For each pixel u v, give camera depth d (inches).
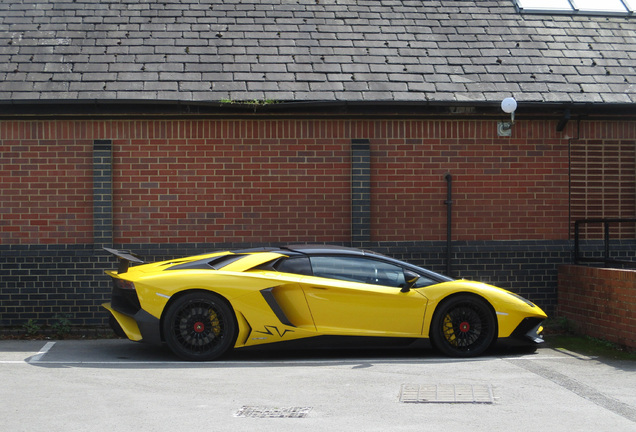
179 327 301.1
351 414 211.6
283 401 227.9
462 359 310.8
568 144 423.5
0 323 392.8
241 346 303.3
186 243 404.2
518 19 470.9
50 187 398.9
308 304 305.6
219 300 301.3
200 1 463.2
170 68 410.3
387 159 414.3
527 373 277.7
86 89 393.1
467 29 458.0
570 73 429.1
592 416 211.2
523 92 412.2
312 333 304.7
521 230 420.5
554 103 405.1
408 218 414.9
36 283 394.6
